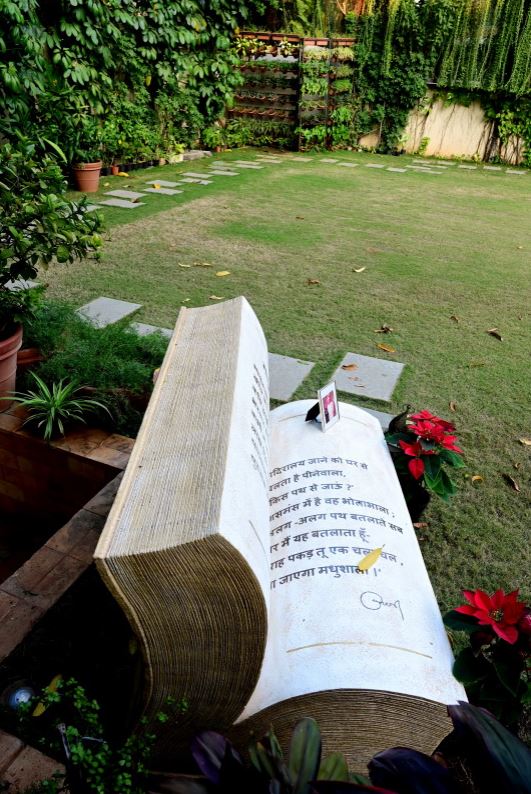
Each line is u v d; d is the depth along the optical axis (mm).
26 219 2891
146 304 4797
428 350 4395
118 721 1882
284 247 6402
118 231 6535
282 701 1570
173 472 1574
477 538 2785
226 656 1477
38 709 1767
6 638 2094
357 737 1658
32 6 6852
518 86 11164
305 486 2176
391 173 10547
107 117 8711
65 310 3865
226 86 10664
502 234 7340
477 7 10766
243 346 2203
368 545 1942
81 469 2947
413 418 2730
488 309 5160
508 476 3168
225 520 1347
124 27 8438
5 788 1600
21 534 3268
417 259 6293
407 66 11414
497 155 12055
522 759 1088
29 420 2961
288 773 1108
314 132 11750
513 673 1707
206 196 8203
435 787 1073
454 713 1155
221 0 9914
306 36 11156
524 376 4117
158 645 1464
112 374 3285
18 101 6836
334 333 4562
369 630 1683
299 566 1877
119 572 1338
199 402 1892
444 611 2400
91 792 1338
